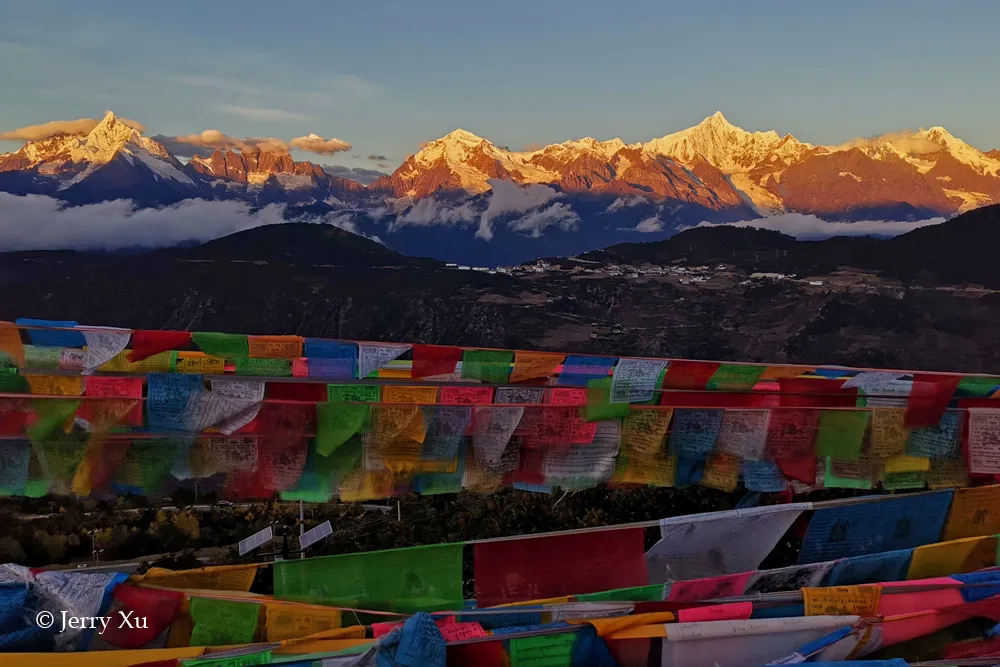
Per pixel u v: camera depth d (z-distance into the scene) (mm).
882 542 5906
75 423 5570
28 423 5496
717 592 5199
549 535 5387
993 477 6684
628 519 9180
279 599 5059
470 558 7055
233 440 5746
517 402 6168
